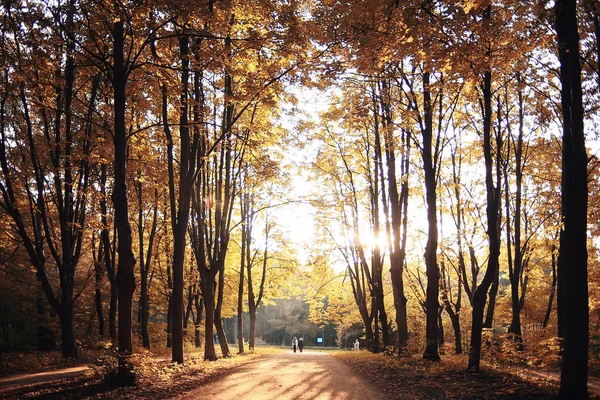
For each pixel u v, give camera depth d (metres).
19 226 19.34
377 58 13.09
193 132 20.20
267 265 44.06
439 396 11.84
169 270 35.41
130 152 21.66
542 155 25.47
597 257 24.66
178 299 18.98
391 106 21.45
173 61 15.91
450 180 28.03
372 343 34.84
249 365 22.33
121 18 12.86
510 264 24.97
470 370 14.80
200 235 24.53
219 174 25.69
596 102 16.25
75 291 30.83
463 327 35.25
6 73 16.22
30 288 27.33
